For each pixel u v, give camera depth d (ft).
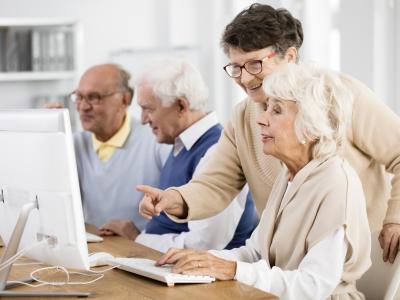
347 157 8.85
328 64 17.15
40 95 20.06
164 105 11.11
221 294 7.08
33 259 8.61
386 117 8.84
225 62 20.04
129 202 12.89
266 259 8.23
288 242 7.91
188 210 9.50
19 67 19.24
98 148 13.09
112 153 13.03
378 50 15.14
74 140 13.41
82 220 7.08
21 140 7.23
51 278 7.99
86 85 12.80
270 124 7.84
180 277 7.40
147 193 9.25
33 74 19.30
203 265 7.56
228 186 9.95
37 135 7.05
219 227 10.38
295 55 9.11
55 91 20.40
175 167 11.31
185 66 11.16
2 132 7.49
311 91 7.66
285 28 8.90
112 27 20.74
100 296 7.18
